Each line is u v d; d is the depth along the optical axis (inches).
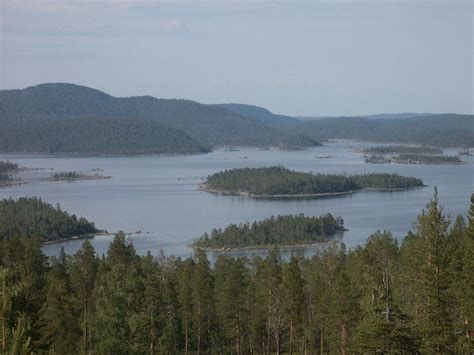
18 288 2292.1
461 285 3002.0
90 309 4057.6
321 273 4591.5
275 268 4092.0
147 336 3302.2
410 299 3378.4
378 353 2657.5
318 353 4478.3
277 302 4072.3
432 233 2829.7
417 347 2694.4
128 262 4921.3
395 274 3922.2
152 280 3961.6
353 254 5285.4
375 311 2755.9
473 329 2844.5
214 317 4621.1
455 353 2832.2
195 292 4330.7
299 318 4062.5
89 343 3412.9
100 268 4534.9
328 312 3971.5
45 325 3400.6
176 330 4315.9
